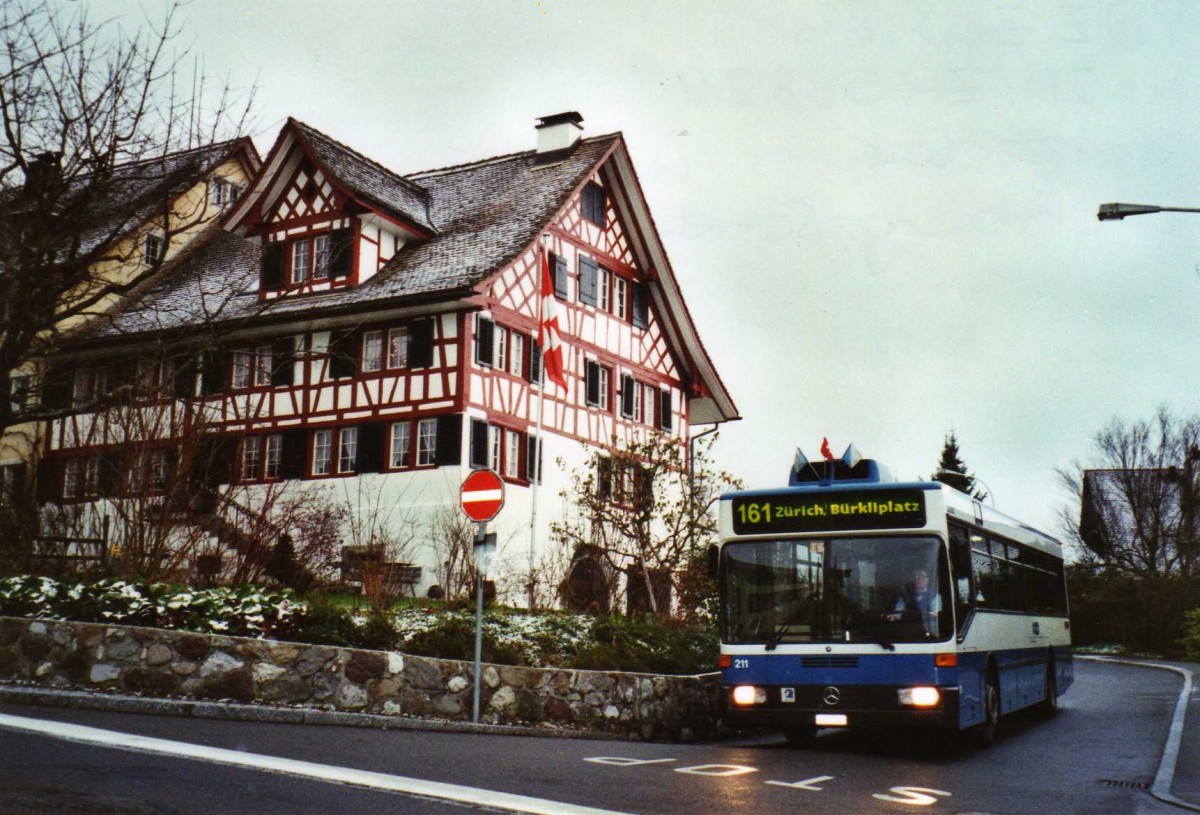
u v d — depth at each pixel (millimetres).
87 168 16688
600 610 22766
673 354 42844
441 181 40094
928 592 13453
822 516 14008
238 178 41375
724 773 11422
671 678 17609
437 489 31734
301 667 14242
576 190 36500
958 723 13227
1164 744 15312
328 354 21938
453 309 32406
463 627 16484
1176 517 54312
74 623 14172
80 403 17406
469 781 9797
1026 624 18000
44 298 16453
